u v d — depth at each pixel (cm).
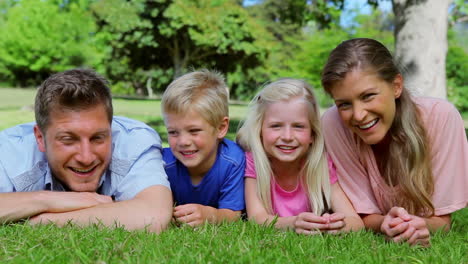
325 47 1895
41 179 295
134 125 314
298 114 303
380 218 288
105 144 275
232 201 328
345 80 262
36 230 237
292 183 329
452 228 299
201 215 287
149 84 3406
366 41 274
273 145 310
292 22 1155
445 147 288
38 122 269
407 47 781
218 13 2242
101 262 188
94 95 264
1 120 1052
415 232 243
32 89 2606
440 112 290
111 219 256
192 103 307
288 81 316
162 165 307
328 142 313
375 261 205
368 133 272
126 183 292
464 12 875
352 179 307
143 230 248
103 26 2358
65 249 207
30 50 2784
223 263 193
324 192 313
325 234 267
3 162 289
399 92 278
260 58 2428
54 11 2784
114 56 2733
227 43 2262
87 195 273
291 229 282
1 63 2844
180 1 2212
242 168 329
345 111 272
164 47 2412
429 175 286
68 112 260
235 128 988
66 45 2781
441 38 773
